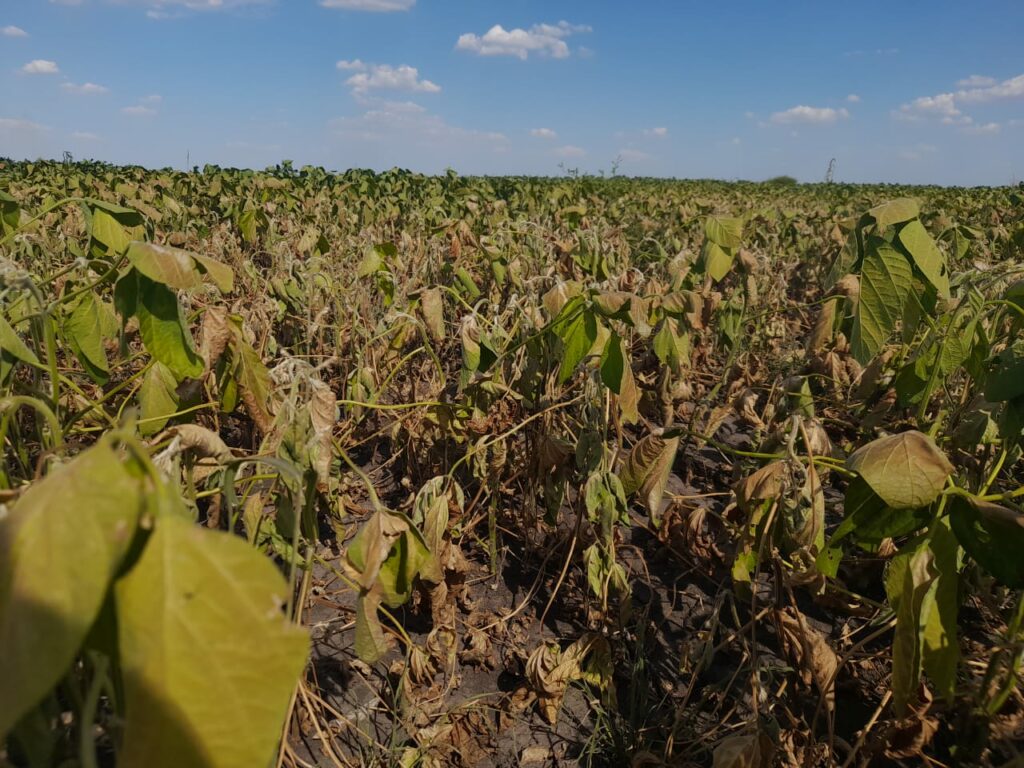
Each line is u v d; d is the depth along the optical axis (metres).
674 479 3.67
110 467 0.66
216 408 2.71
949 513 1.35
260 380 1.96
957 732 1.79
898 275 1.93
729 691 2.22
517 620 2.62
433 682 2.23
